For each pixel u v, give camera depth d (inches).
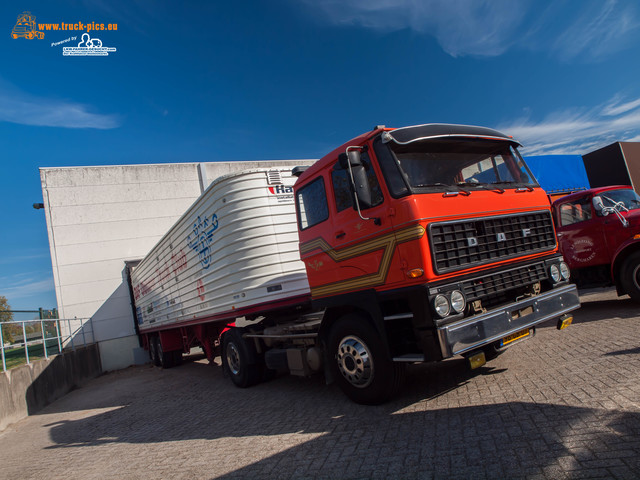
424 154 174.7
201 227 319.0
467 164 185.3
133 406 330.0
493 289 168.1
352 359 186.9
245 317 284.5
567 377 169.6
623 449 106.3
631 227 291.3
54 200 729.0
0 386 347.9
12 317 458.3
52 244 717.9
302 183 222.2
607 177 864.9
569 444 114.8
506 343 173.5
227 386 325.4
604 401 138.0
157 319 517.0
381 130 173.2
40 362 438.6
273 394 257.9
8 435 313.0
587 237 318.0
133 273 669.9
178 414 262.4
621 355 184.9
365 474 122.6
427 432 143.0
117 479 164.7
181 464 165.9
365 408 184.5
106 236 746.8
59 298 708.7
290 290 267.4
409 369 241.4
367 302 177.2
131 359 724.0
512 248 179.2
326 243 203.6
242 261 267.1
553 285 189.8
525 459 112.0
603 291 413.7
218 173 823.7
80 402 419.8
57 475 188.5
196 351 719.1
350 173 176.4
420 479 113.3
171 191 793.6
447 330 147.3
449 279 157.6
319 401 216.2
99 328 719.1
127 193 768.3
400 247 161.0
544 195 199.8
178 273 401.4
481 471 110.7
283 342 265.3
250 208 268.1
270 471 139.3
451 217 162.2
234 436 188.2
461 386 186.5
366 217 175.9
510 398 158.9
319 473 129.9
